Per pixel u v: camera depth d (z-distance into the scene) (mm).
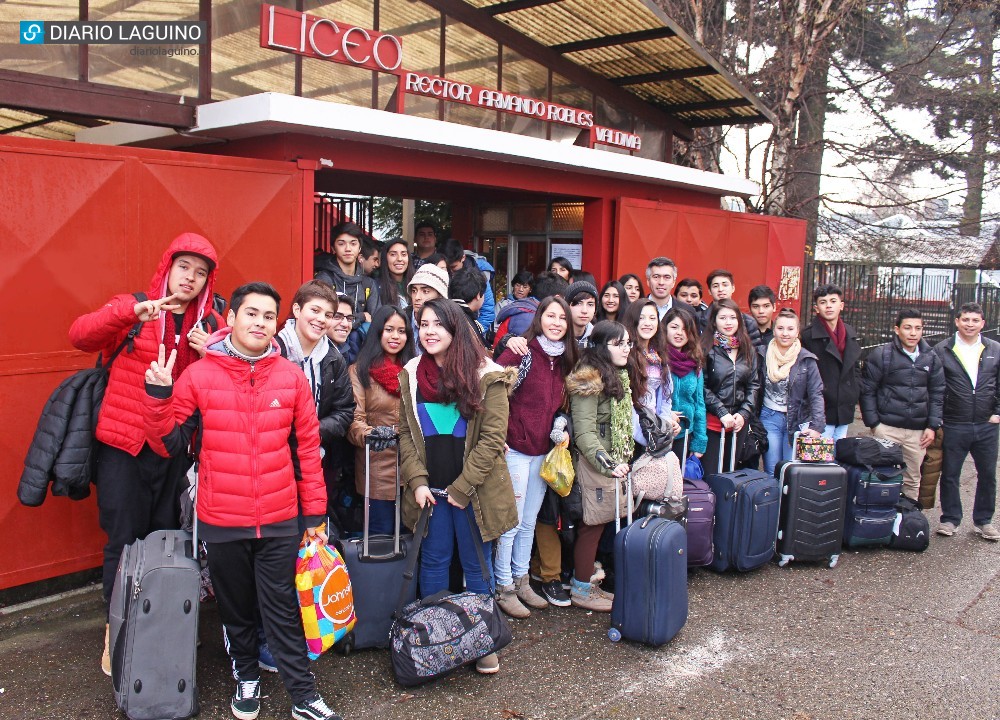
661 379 4914
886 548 5832
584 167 7422
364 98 6191
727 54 14328
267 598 3303
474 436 3850
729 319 5441
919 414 6125
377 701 3588
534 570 4840
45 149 4129
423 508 3812
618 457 4426
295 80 5766
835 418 5988
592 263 8375
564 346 4512
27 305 4113
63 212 4207
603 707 3627
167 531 3496
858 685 3902
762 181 12523
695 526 4949
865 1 12391
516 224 9422
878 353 6277
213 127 5156
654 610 4098
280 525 3270
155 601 3240
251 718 3379
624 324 4918
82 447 3557
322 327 3812
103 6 4887
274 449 3248
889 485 5602
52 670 3717
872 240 15641
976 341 6062
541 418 4402
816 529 5305
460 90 6227
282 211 5250
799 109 13227
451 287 5676
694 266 9281
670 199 9258
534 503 4504
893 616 4688
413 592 3918
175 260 3580
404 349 4203
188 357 3697
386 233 13305
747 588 5039
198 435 3379
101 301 4387
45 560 4320
